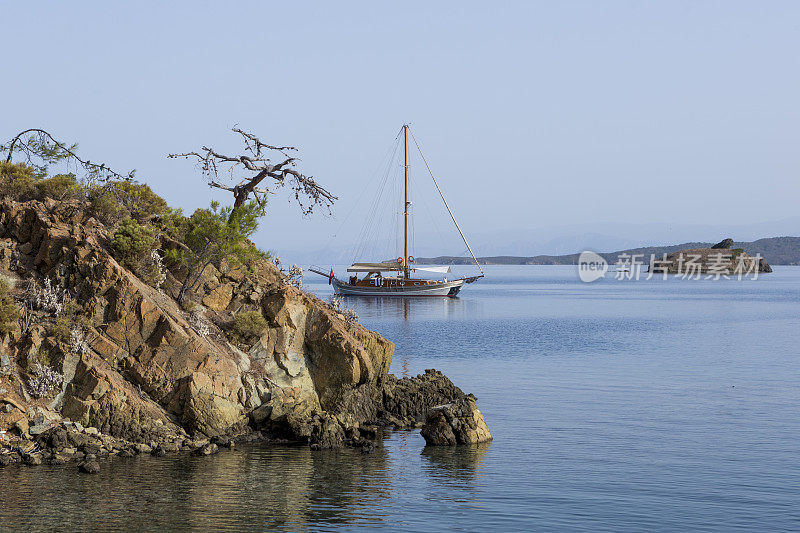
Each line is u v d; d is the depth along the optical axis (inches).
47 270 1509.6
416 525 1083.9
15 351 1373.0
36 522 1026.1
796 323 5108.3
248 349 1583.4
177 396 1424.7
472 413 1567.4
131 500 1121.4
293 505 1136.8
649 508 1170.6
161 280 1608.0
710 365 2787.9
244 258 1685.5
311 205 1843.0
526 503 1182.9
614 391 2171.5
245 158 1777.8
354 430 1524.4
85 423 1347.2
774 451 1499.8
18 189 1635.1
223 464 1310.3
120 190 1724.9
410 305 7032.5
